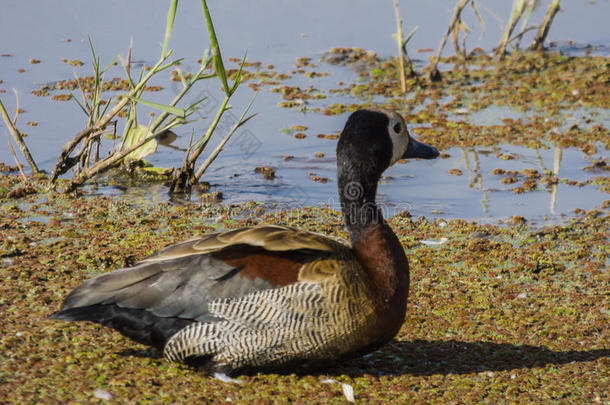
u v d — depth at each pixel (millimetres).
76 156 13359
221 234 7828
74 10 21891
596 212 13031
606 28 23000
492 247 11812
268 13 22859
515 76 19797
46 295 9516
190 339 7773
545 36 21250
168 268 7797
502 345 9062
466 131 16391
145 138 13031
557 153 15469
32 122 15531
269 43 20781
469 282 10742
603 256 11609
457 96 18344
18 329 8602
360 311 7613
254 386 7734
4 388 7320
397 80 19297
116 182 13797
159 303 7715
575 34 22609
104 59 18781
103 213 12367
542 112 17562
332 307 7539
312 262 7625
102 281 7832
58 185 13297
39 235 11430
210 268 7703
